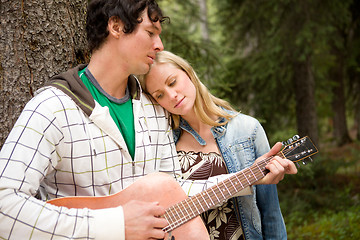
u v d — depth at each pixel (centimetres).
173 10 621
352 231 444
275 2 585
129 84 190
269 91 645
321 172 612
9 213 146
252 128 211
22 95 197
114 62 175
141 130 185
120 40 171
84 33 220
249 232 205
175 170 200
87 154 167
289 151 190
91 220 152
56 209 153
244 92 640
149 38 172
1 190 147
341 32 656
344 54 691
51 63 203
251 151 209
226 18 673
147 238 156
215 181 191
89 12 175
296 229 486
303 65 647
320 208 543
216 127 211
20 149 152
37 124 155
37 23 199
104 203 167
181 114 199
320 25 580
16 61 196
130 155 181
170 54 202
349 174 652
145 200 170
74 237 150
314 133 656
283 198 557
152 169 187
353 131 1182
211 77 471
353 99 802
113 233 152
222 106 221
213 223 203
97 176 169
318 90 763
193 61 445
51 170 162
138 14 168
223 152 209
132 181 179
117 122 179
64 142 162
